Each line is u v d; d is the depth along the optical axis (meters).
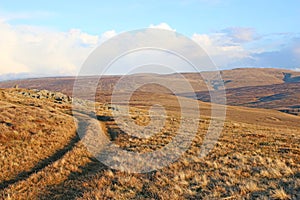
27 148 18.22
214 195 8.84
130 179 11.24
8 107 31.98
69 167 13.81
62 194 10.59
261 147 16.16
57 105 42.50
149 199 9.12
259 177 10.38
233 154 14.23
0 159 15.64
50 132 22.95
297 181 9.15
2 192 11.09
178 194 9.34
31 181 12.25
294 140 18.80
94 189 10.48
